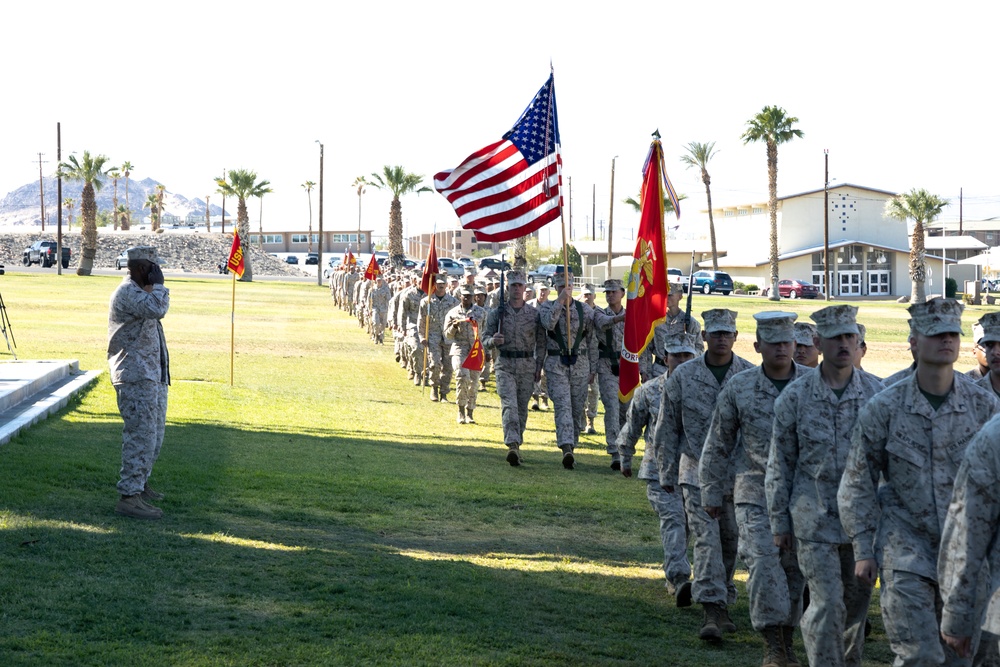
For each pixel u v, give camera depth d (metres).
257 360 26.23
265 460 13.07
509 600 7.94
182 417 16.09
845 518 5.65
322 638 6.66
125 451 9.43
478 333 18.05
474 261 107.62
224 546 8.70
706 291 84.75
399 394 21.55
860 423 5.64
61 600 6.93
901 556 5.46
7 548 8.01
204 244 111.50
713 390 7.79
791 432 6.30
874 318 54.69
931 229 160.75
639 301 10.77
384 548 9.25
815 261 102.06
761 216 105.88
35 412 14.03
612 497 12.28
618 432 14.29
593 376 14.70
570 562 9.40
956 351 5.48
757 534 6.80
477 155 14.23
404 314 23.77
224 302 51.88
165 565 7.98
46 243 89.75
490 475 13.26
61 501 9.70
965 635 5.06
